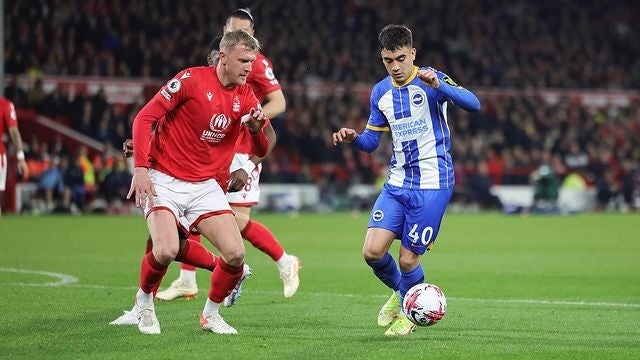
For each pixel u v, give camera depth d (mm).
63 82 87812
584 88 115000
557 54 118812
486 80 110875
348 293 32188
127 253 45844
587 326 24844
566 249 52219
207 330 23094
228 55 21656
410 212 23312
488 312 27594
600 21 126125
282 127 94625
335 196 91500
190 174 22484
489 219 81812
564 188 96562
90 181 81125
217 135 22375
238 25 28031
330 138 94125
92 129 85688
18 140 37812
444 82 22688
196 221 22547
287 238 58062
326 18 110750
